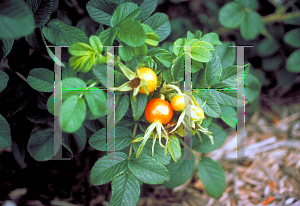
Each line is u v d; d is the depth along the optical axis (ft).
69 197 2.15
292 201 2.27
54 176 2.11
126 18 1.54
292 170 2.45
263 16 2.51
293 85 2.97
